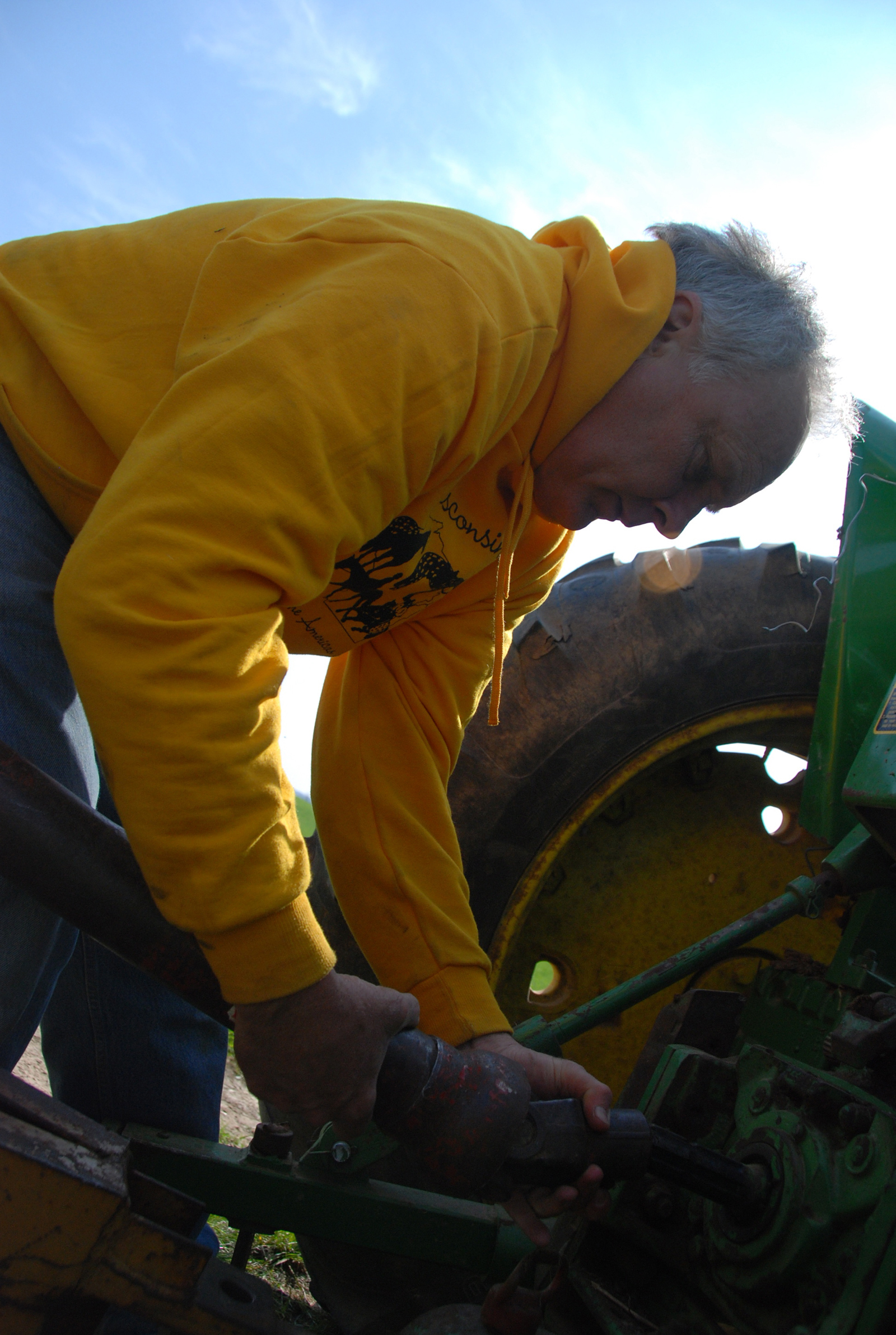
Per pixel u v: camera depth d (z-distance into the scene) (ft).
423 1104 2.87
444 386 2.85
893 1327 3.33
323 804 4.36
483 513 3.92
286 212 3.19
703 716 6.20
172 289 3.16
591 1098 3.39
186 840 2.41
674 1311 4.24
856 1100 4.00
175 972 2.92
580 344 3.51
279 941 2.54
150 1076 4.52
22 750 3.05
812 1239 3.67
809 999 4.86
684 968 5.08
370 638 4.25
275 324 2.64
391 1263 4.88
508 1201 3.37
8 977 2.98
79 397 3.03
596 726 5.98
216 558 2.43
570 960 6.21
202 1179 3.88
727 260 3.75
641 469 3.75
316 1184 3.93
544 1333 3.78
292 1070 2.66
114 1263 2.51
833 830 5.72
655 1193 4.26
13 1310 2.37
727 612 6.33
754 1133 4.16
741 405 3.66
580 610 6.18
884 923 4.99
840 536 5.90
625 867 6.37
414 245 2.92
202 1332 2.72
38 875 2.73
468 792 5.82
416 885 4.12
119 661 2.34
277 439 2.53
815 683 6.43
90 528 2.45
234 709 2.42
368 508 2.83
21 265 3.35
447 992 3.93
